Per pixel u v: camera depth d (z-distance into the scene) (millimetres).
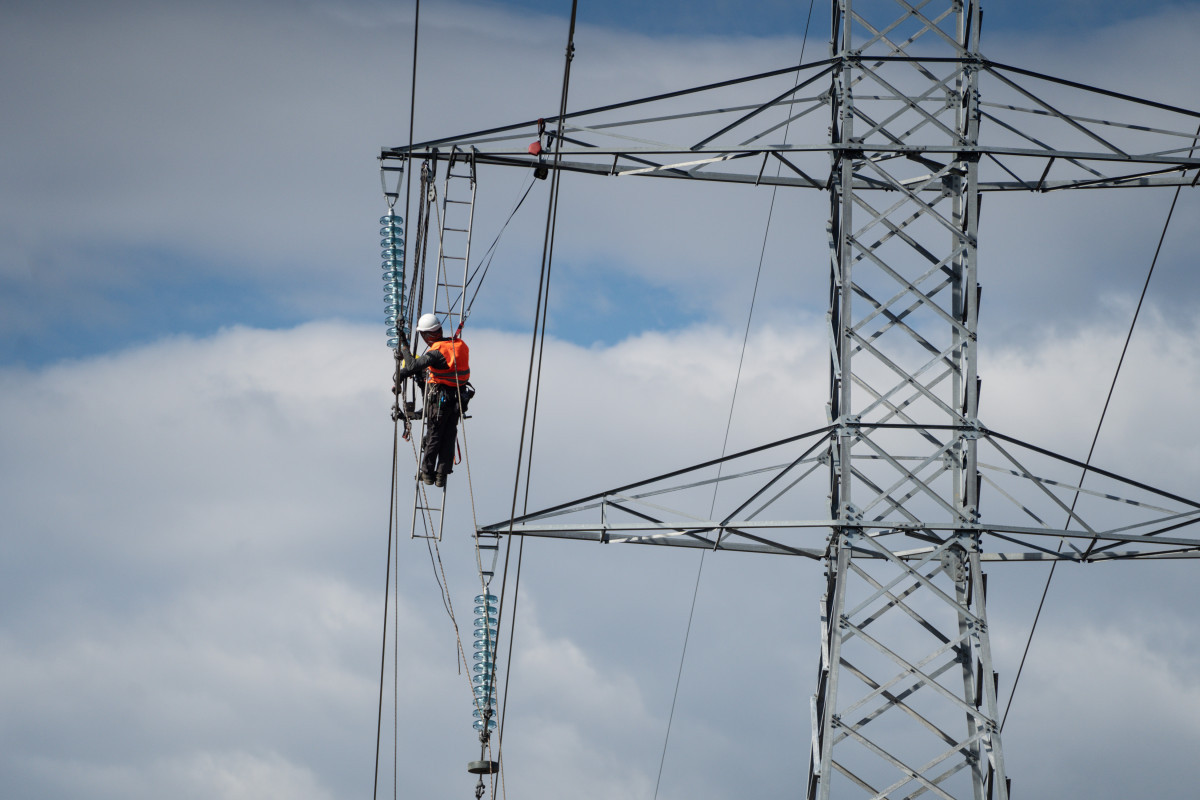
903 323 85000
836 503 86125
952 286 86938
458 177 89188
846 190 85375
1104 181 93562
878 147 85562
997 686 80438
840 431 82812
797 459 85312
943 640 82250
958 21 87500
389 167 88688
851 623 81125
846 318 83875
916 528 82438
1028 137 88000
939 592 81562
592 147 88312
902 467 82812
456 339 87438
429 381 86875
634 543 87312
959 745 79688
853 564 81938
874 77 87000
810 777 82125
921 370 84188
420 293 89625
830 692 80250
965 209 86500
